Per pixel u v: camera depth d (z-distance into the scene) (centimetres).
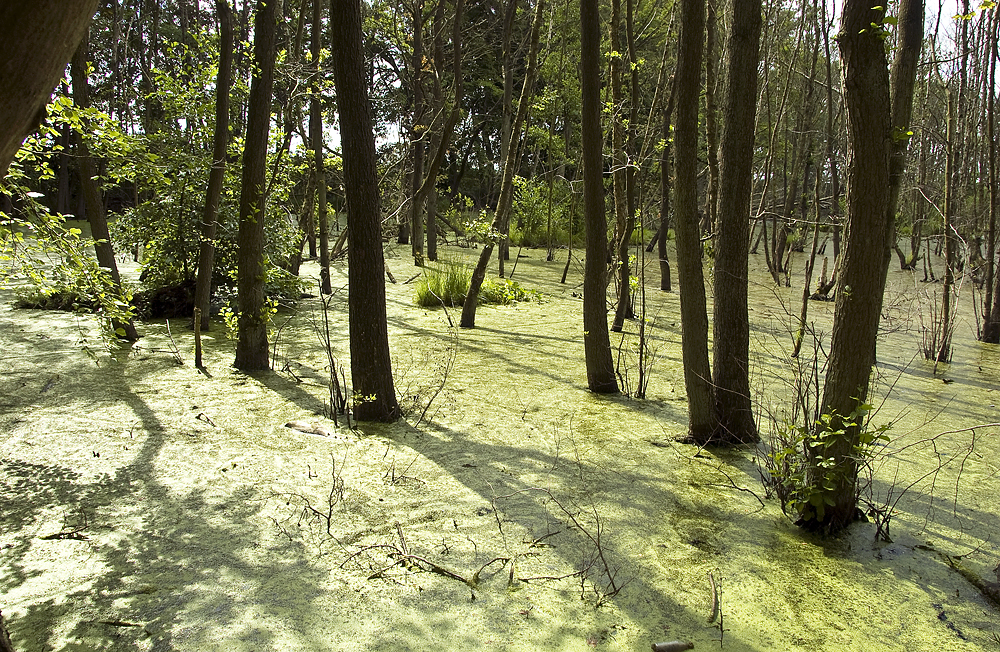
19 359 668
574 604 298
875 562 343
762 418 562
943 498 423
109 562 318
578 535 359
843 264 358
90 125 416
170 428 496
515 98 2114
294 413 539
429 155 1848
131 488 397
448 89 1550
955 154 1177
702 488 424
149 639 264
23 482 399
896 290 1350
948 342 830
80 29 166
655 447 493
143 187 789
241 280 657
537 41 888
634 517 382
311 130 1070
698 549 350
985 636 285
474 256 1850
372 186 501
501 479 427
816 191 1263
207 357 708
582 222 2205
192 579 307
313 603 292
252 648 262
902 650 275
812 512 371
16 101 160
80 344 726
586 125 586
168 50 879
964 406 635
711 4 648
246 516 368
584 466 453
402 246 1986
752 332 953
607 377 629
